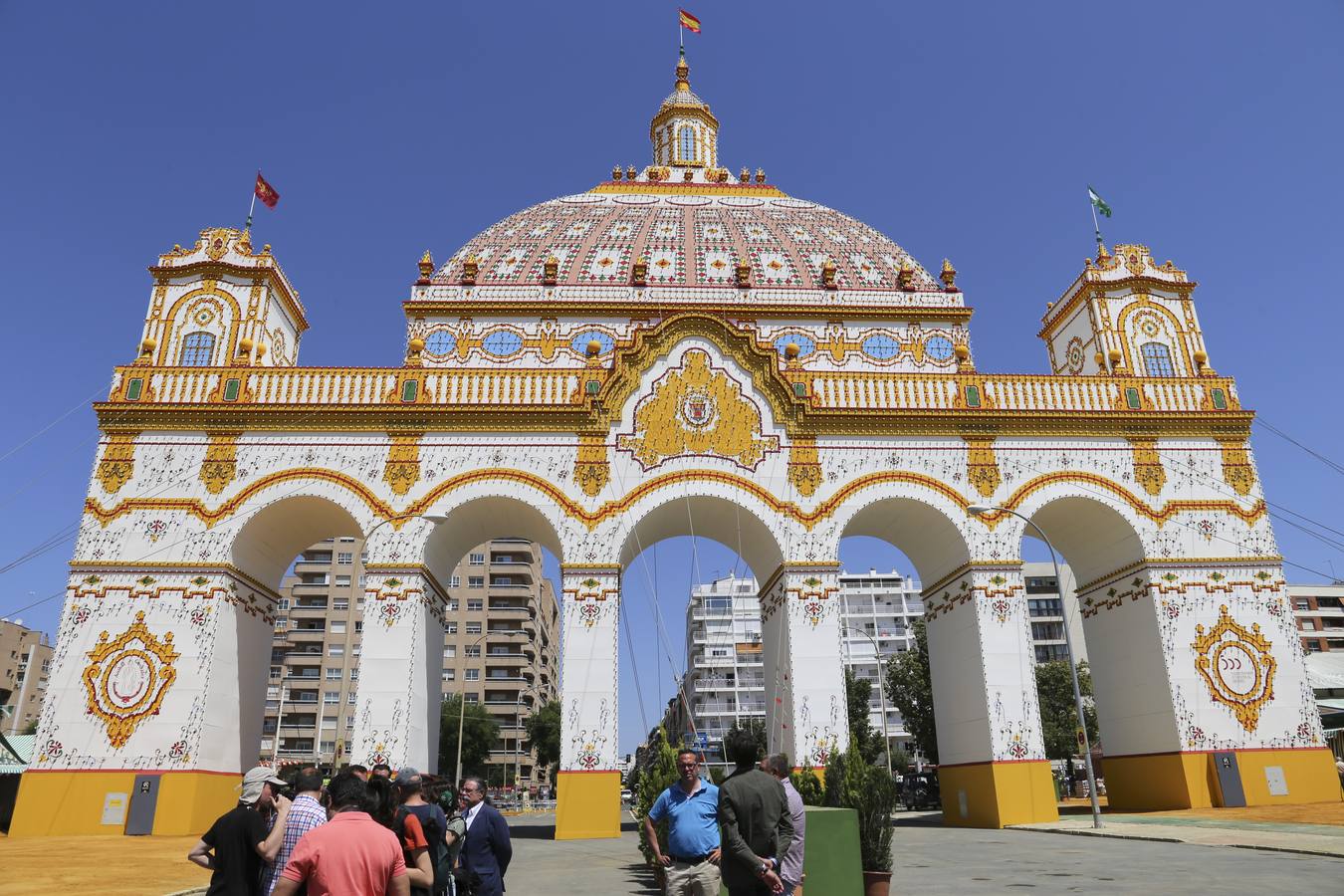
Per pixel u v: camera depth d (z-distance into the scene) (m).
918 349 35.62
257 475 26.94
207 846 8.23
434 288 35.81
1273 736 26.67
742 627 106.75
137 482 26.62
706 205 43.50
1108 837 20.95
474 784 9.93
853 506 27.88
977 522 27.91
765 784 7.89
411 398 28.05
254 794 8.55
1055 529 31.39
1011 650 26.80
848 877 12.28
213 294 30.42
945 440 28.72
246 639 27.45
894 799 13.84
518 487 27.28
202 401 27.53
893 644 107.12
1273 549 28.39
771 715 28.39
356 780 6.53
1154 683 27.59
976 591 27.31
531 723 85.00
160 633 25.33
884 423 28.72
